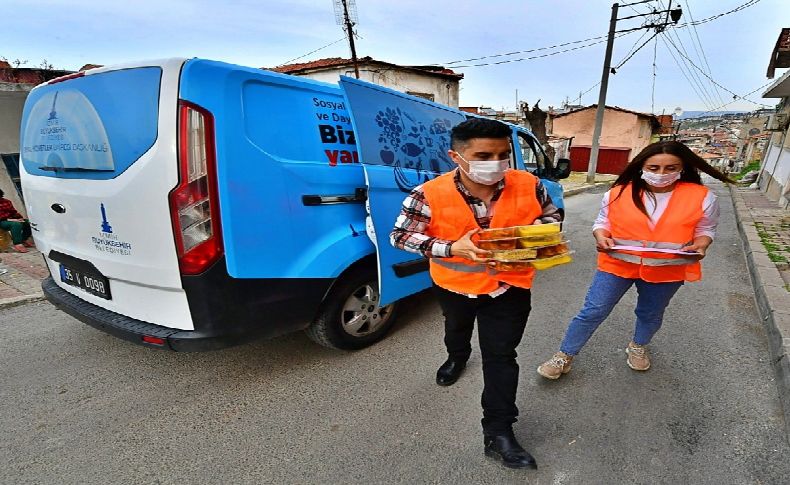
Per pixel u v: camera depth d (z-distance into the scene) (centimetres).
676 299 400
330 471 193
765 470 192
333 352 297
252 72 215
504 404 189
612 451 204
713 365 280
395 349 301
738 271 495
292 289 234
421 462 198
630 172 221
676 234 212
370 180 254
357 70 1390
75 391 253
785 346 275
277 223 221
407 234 182
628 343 309
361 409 237
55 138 234
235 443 211
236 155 201
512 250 159
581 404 239
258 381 263
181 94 187
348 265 261
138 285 220
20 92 644
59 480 188
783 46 1017
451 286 189
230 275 206
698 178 216
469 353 255
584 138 2614
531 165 475
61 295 269
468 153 160
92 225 227
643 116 2470
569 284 450
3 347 304
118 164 204
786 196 932
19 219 588
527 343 314
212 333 209
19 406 239
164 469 195
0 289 419
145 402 243
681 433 215
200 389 255
